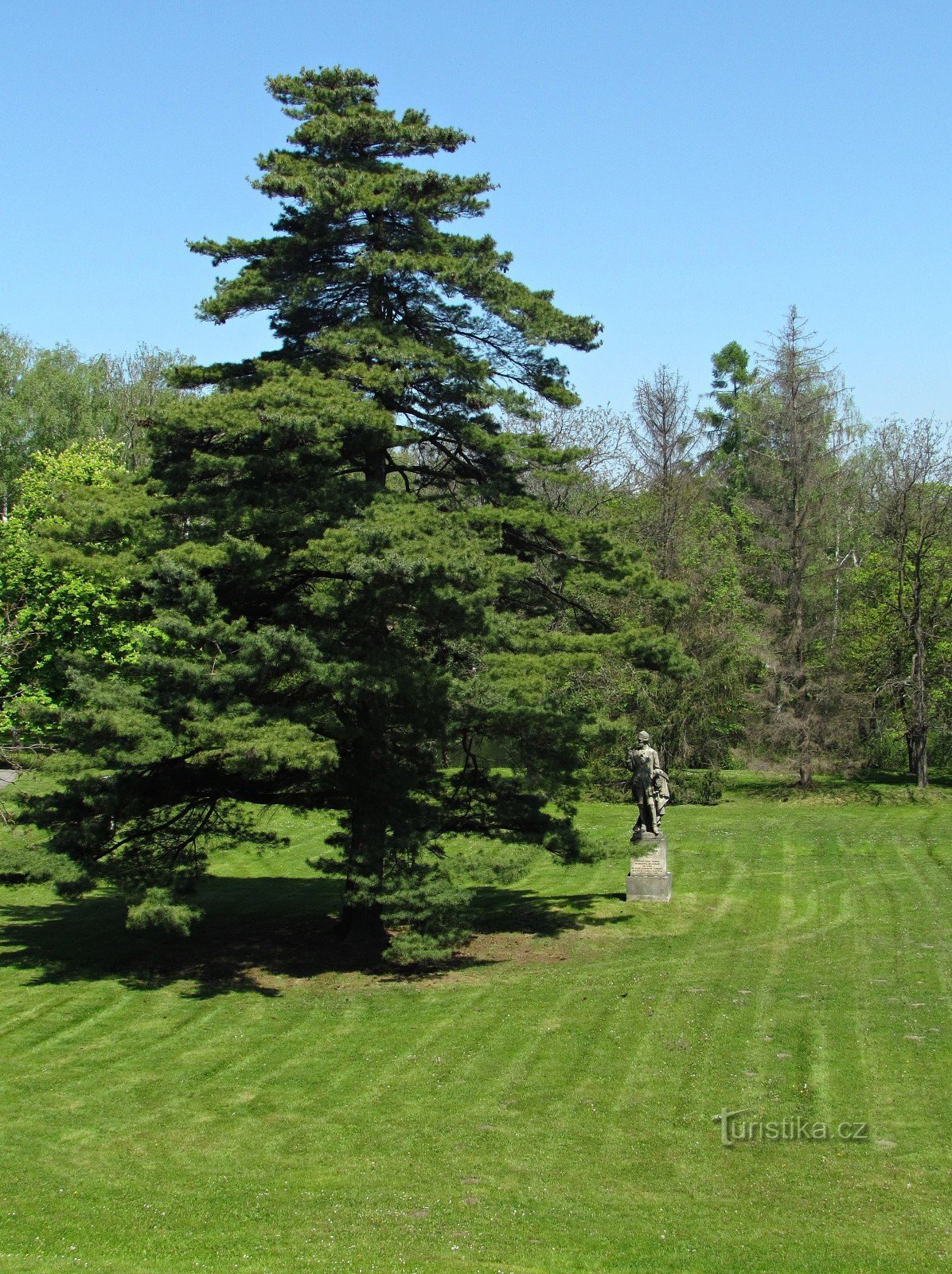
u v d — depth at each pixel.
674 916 24.30
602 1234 10.98
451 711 20.38
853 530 53.06
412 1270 10.34
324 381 19.77
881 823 36.00
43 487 27.27
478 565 18.00
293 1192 12.23
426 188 21.41
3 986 20.59
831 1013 16.95
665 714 41.28
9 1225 11.61
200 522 20.75
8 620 25.64
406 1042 16.88
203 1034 17.72
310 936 23.56
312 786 21.47
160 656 19.45
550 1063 15.62
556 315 21.73
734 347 81.62
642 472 43.78
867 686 45.69
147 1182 12.61
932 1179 11.76
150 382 56.38
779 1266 10.23
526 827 22.58
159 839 21.55
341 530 18.38
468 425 21.44
